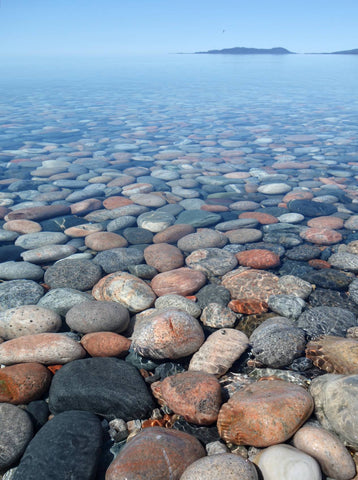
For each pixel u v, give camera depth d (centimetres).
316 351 106
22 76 1652
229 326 121
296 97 791
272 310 128
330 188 242
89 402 93
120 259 159
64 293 133
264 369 104
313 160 312
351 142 377
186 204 220
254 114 573
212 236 175
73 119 531
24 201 228
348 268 150
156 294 138
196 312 125
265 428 82
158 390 99
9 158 321
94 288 141
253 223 191
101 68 2439
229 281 144
